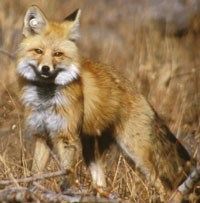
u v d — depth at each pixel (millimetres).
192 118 16234
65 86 11914
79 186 10398
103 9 25812
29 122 12211
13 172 11141
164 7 23547
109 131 12805
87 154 12766
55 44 11773
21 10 23328
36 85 11992
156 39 20656
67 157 11867
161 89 17094
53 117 12008
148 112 12953
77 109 12031
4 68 17922
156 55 19688
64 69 11805
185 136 14734
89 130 12469
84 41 22594
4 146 13945
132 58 20438
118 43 22281
